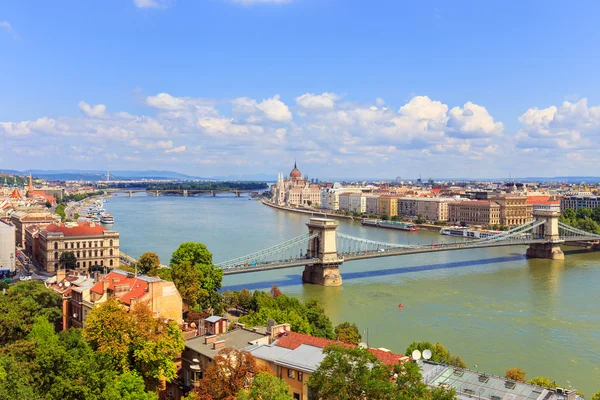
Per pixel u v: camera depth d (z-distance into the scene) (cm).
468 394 6862
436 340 14288
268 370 7331
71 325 12169
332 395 6078
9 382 6450
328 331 12662
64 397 7062
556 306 18138
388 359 7750
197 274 15175
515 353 13375
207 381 7131
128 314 8894
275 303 13812
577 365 12600
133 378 7644
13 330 9544
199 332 9844
